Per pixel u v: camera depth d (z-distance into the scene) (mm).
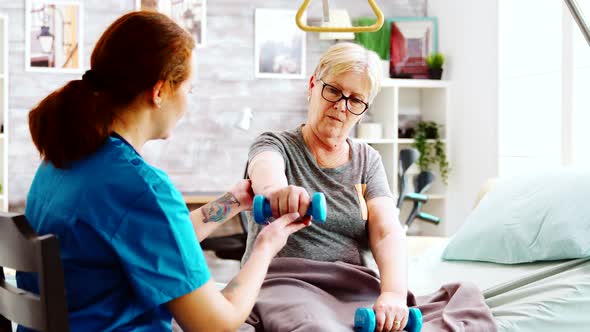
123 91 1185
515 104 4227
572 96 3629
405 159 4324
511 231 2344
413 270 2400
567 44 3643
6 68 4434
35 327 1056
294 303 1474
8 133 4648
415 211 4324
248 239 1790
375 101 5234
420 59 5141
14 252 1075
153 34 1186
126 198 1148
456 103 4938
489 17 4473
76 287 1153
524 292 1943
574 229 2178
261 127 5023
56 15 4707
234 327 1227
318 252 1702
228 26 4945
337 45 1729
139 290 1144
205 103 4926
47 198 1193
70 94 1167
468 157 4773
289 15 5031
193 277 1167
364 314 1377
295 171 1721
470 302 1663
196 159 4922
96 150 1169
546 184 2406
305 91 5074
